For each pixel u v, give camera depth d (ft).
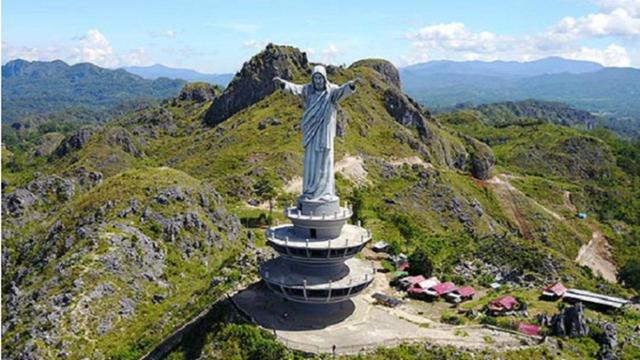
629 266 513.45
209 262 410.31
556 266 406.00
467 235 502.79
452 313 267.80
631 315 280.51
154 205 428.56
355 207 483.51
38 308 333.62
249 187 565.12
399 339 225.97
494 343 230.68
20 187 621.72
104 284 352.08
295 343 219.82
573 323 247.50
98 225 402.31
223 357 220.64
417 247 385.91
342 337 227.40
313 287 232.94
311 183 247.50
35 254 420.77
